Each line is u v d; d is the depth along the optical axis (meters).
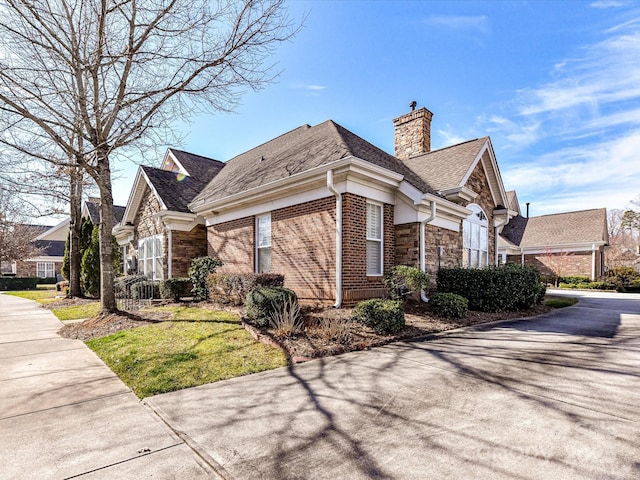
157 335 6.89
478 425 3.21
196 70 8.39
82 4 7.89
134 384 4.50
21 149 8.02
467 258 12.84
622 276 22.36
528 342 6.43
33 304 14.42
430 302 8.98
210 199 13.05
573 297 16.16
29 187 9.55
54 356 5.92
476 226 13.70
